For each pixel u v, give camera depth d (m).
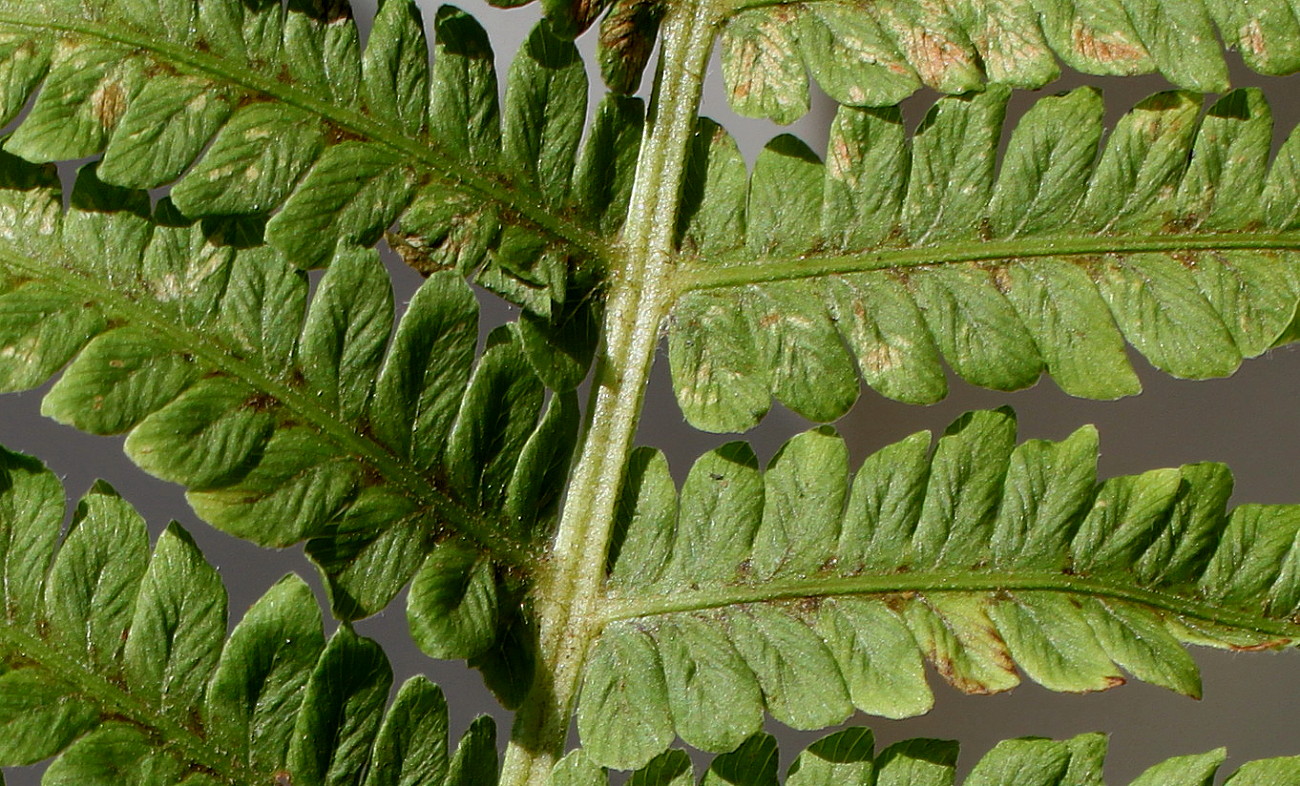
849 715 0.23
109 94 0.23
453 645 0.23
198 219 0.23
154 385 0.23
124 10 0.23
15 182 0.23
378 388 0.23
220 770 0.23
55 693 0.23
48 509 0.23
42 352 0.23
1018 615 0.23
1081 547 0.23
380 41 0.23
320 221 0.23
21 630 0.23
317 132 0.23
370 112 0.23
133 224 0.23
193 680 0.23
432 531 0.23
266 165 0.23
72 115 0.23
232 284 0.23
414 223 0.23
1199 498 0.23
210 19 0.23
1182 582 0.23
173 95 0.23
